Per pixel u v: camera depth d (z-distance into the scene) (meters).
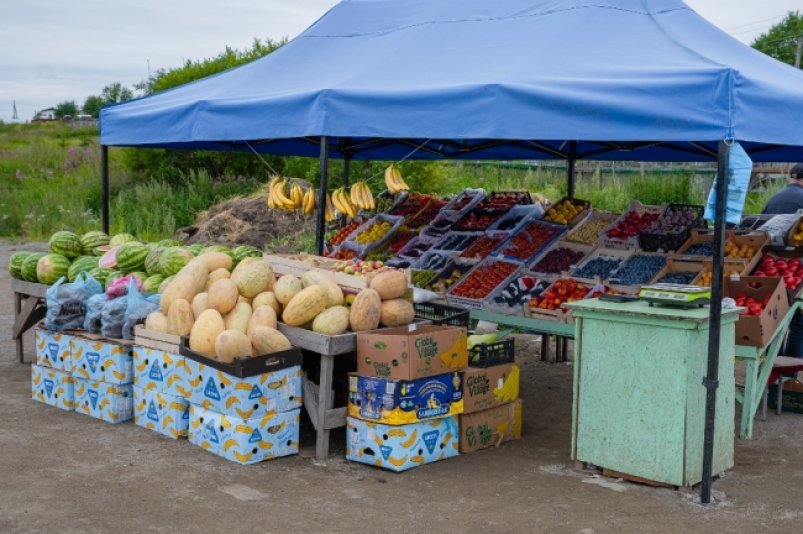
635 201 9.16
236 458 5.83
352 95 6.34
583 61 5.96
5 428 6.60
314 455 6.07
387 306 6.24
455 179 21.77
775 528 4.86
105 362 6.79
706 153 9.54
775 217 8.38
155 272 7.52
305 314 6.01
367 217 11.20
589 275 7.91
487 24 7.29
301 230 17.97
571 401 7.81
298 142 10.67
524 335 10.84
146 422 6.64
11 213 22.22
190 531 4.72
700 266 7.61
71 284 7.31
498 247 8.84
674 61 5.70
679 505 5.20
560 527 4.84
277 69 8.00
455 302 8.06
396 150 11.38
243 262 6.43
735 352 6.60
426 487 5.48
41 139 36.16
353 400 5.92
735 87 4.91
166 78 23.11
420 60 6.94
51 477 5.54
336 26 8.52
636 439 5.55
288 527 4.79
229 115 7.16
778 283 6.64
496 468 5.89
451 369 5.98
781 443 6.57
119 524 4.80
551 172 22.17
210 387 6.00
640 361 5.49
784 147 8.90
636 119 5.18
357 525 4.84
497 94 5.67
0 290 13.39
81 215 21.31
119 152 27.39
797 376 8.12
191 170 21.94
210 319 6.10
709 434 5.21
